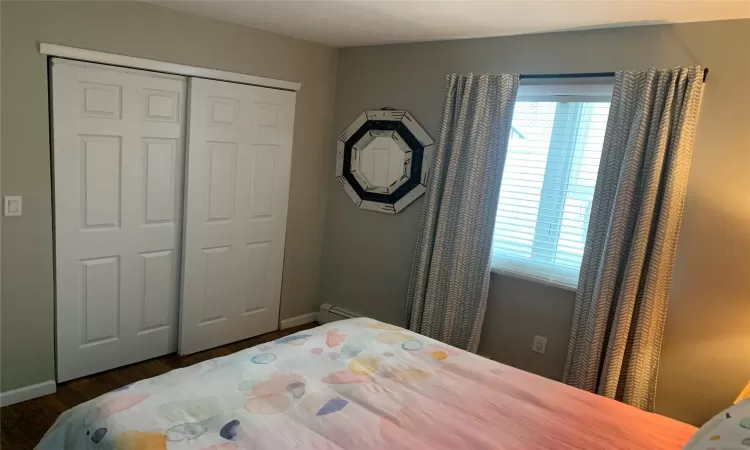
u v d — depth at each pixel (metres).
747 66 2.31
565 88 2.82
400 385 1.86
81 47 2.54
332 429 1.53
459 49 3.21
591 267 2.69
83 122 2.62
